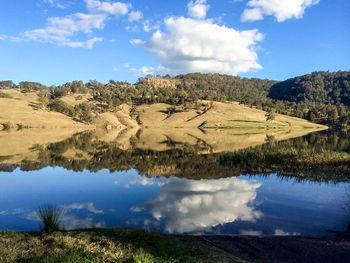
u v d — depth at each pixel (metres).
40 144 53.97
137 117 159.62
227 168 26.38
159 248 7.64
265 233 11.01
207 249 8.47
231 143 55.44
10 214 13.91
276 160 28.69
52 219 10.32
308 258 8.42
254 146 46.66
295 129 134.50
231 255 8.27
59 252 6.90
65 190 19.06
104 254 6.82
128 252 7.10
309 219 12.64
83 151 43.03
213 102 185.50
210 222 12.26
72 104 184.38
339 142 55.00
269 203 15.22
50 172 26.12
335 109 168.12
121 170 26.80
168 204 15.17
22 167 28.95
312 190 17.95
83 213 13.80
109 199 16.52
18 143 54.97
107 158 35.28
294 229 11.42
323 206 14.62
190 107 167.00
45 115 133.12
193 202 15.59
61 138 72.00
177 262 6.63
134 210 14.16
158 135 87.88
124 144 55.91
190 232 11.10
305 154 28.69
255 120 149.75
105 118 148.00
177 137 77.81
